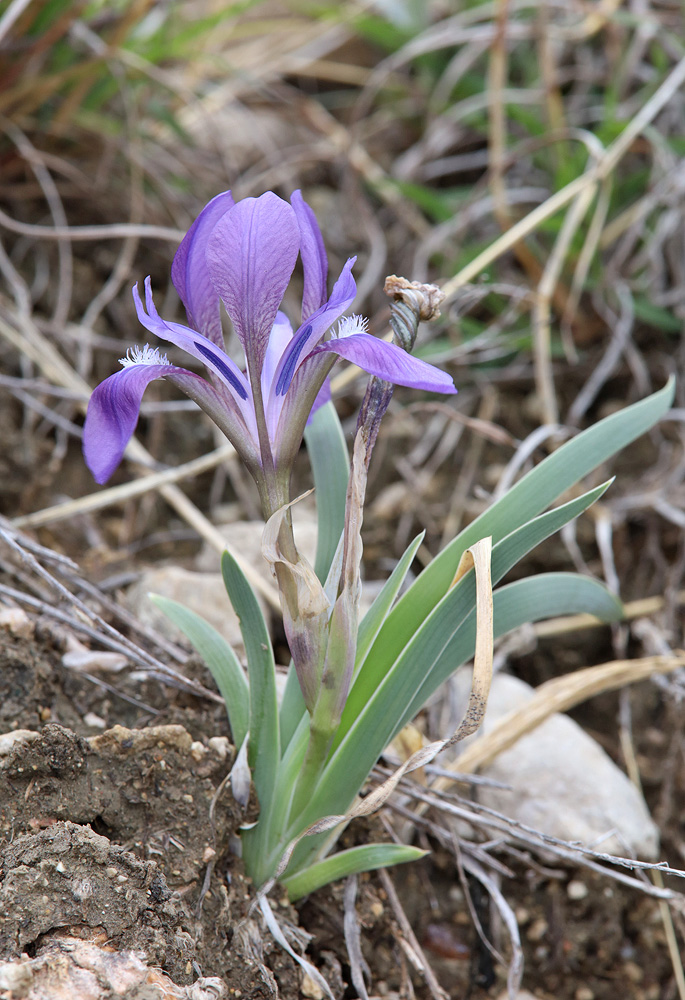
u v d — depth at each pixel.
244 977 0.53
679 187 0.79
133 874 0.52
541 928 0.58
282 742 0.55
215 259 0.50
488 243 0.79
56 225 0.75
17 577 0.61
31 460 0.69
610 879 0.59
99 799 0.53
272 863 0.54
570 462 0.54
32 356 0.70
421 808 0.58
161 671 0.57
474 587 0.52
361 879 0.56
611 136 0.84
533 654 0.68
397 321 0.52
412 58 0.99
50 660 0.58
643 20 0.87
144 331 0.80
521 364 0.80
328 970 0.55
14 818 0.53
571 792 0.59
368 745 0.53
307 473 0.76
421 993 0.57
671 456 0.74
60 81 0.76
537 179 0.92
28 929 0.50
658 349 0.82
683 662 0.60
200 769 0.54
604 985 0.58
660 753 0.63
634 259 0.84
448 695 0.61
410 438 0.78
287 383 0.51
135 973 0.50
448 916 0.59
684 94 0.89
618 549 0.71
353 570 0.51
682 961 0.59
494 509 0.54
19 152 0.79
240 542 0.66
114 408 0.50
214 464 0.66
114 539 0.69
